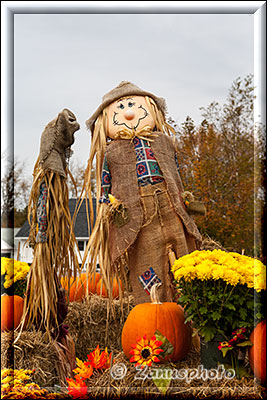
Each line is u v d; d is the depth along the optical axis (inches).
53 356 85.8
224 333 76.7
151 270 91.5
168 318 79.4
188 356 82.6
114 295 110.0
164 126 105.3
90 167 101.7
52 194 94.7
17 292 97.7
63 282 108.3
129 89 102.3
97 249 97.9
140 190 94.3
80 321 100.7
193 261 77.0
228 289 75.9
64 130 96.7
